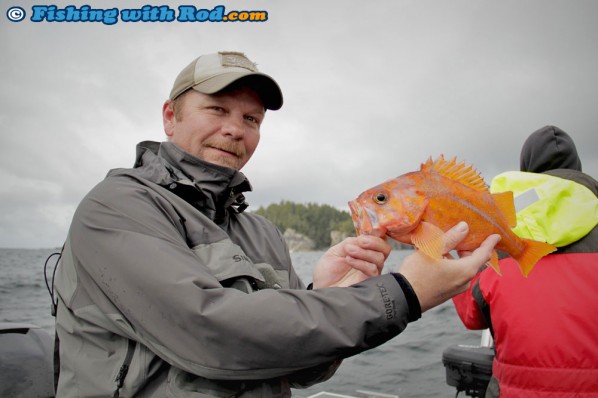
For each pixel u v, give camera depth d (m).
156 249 0.72
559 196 1.28
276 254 1.11
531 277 1.29
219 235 0.88
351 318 0.69
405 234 0.85
